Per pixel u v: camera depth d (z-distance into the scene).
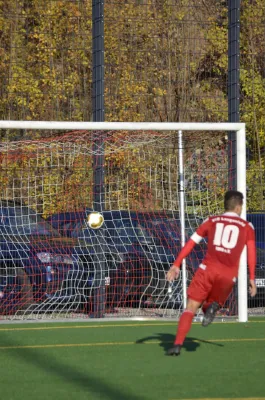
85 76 54.22
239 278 41.78
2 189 47.50
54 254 44.25
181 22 54.00
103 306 43.97
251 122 55.44
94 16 46.22
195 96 53.28
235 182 45.53
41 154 47.84
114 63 54.09
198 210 47.72
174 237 45.50
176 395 21.77
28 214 46.12
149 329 37.25
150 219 45.94
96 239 44.66
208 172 47.81
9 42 55.47
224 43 53.84
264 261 46.28
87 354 29.17
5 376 24.58
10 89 52.97
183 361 27.50
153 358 28.14
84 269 44.25
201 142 47.78
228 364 26.92
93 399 21.14
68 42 55.47
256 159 55.34
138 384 23.30
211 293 27.44
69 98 53.69
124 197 48.12
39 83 53.47
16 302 43.50
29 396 21.59
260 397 21.50
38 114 53.19
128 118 52.94
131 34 55.16
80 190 47.47
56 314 44.12
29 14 56.62
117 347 31.00
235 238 27.22
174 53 54.09
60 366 26.45
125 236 45.41
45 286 43.84
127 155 48.12
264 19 55.47
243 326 38.81
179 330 27.84
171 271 27.53
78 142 47.19
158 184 48.53
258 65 55.34
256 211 48.53
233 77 46.78
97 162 46.00
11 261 43.62
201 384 23.34
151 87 53.72
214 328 37.84
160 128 41.91
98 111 46.19
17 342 32.62
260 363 27.14
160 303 44.88
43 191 47.84
